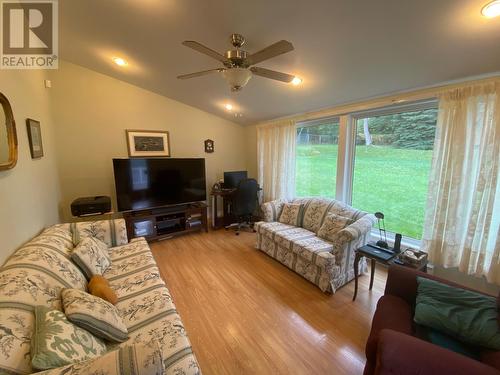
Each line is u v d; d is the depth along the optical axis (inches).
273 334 71.1
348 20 60.9
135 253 90.2
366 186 120.6
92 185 139.0
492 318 45.3
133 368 33.3
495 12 50.6
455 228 81.7
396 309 56.4
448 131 81.4
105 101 138.2
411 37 62.9
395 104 100.7
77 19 81.9
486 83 73.2
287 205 133.2
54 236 72.2
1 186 57.6
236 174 176.9
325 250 95.0
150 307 58.9
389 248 85.5
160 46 92.2
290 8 60.3
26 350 35.0
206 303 85.7
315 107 129.3
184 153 168.7
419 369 35.6
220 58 68.1
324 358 62.8
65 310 44.4
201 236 156.3
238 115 170.4
